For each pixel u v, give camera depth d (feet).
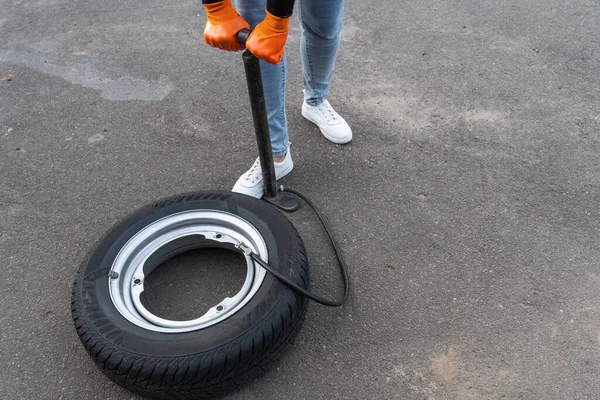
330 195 7.54
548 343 5.66
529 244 6.68
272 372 5.58
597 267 6.37
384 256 6.66
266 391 5.44
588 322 5.82
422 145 8.23
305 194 7.57
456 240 6.79
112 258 5.81
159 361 4.84
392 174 7.79
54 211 7.65
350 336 5.85
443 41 10.47
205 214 6.25
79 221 7.48
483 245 6.70
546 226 6.89
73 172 8.27
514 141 8.18
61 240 7.23
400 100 9.14
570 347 5.61
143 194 7.83
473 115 8.73
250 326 5.05
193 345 4.93
